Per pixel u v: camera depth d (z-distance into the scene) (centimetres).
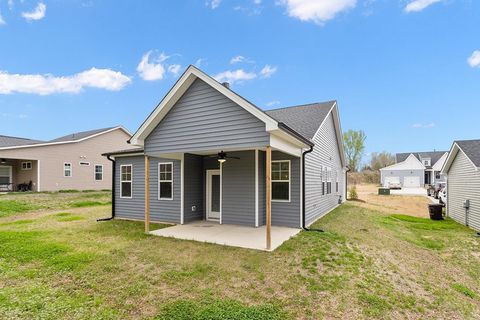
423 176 4012
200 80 732
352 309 374
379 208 1609
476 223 1001
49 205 1460
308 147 873
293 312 361
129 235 772
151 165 1071
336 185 1641
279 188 918
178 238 732
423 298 430
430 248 747
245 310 356
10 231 816
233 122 678
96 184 2397
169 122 784
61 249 614
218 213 1020
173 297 397
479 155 1034
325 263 535
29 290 414
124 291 414
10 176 2219
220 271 493
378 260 581
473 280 540
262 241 694
